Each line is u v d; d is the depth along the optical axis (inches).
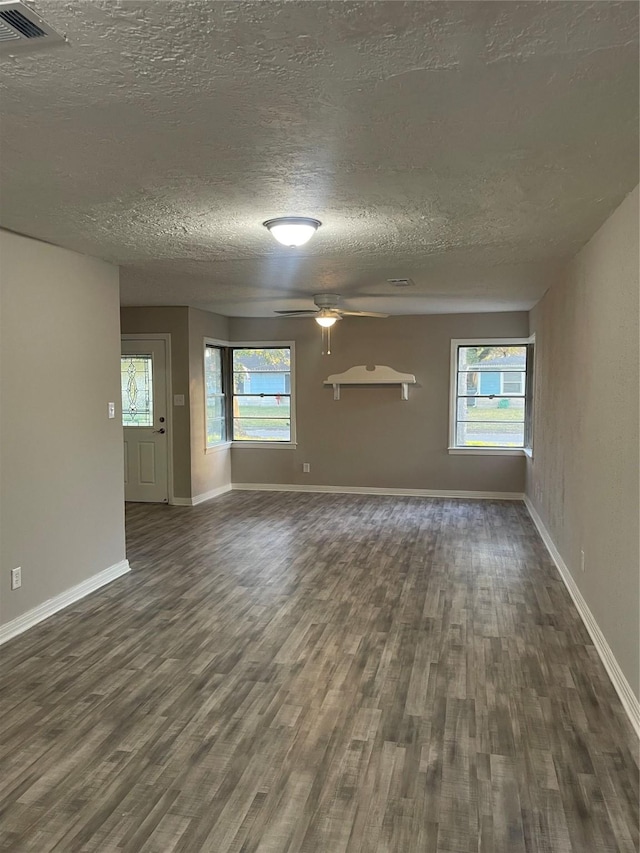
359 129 84.4
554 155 93.6
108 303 177.3
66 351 158.7
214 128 84.3
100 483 174.1
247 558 201.5
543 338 238.2
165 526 247.8
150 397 288.8
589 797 84.5
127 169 100.3
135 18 58.2
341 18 58.2
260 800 84.4
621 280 115.2
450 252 163.8
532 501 266.4
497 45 63.2
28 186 108.7
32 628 143.9
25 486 144.1
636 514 102.7
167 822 80.3
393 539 225.1
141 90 73.3
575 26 59.7
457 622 146.2
